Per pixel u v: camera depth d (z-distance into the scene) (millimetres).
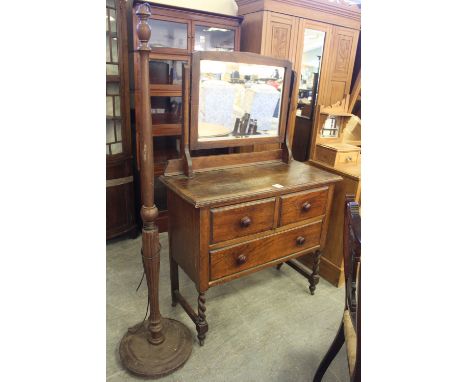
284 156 1904
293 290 1987
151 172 1253
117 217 2346
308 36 2219
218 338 1597
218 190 1416
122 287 1933
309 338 1622
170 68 2178
